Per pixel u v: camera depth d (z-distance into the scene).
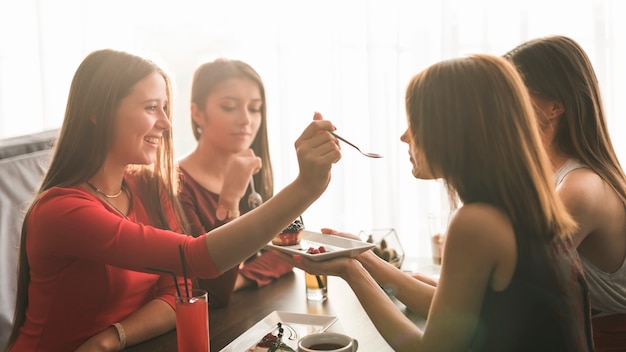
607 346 1.56
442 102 1.15
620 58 2.85
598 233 1.54
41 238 1.45
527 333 1.13
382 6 3.00
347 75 3.09
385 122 3.04
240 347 1.37
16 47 3.46
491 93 1.14
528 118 1.16
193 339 1.23
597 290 1.55
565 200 1.51
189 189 2.11
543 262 1.12
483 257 1.12
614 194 1.55
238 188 2.05
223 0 3.18
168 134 1.73
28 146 1.89
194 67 3.23
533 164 1.15
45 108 3.42
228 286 1.66
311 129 1.36
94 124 1.51
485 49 2.93
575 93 1.55
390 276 1.54
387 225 3.09
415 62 3.02
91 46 3.33
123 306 1.58
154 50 3.25
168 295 1.61
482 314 1.16
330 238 1.65
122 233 1.41
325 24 3.09
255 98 2.19
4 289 1.73
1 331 1.70
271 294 1.76
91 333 1.53
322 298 1.69
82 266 1.49
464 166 1.16
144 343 1.48
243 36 3.19
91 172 1.52
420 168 1.24
